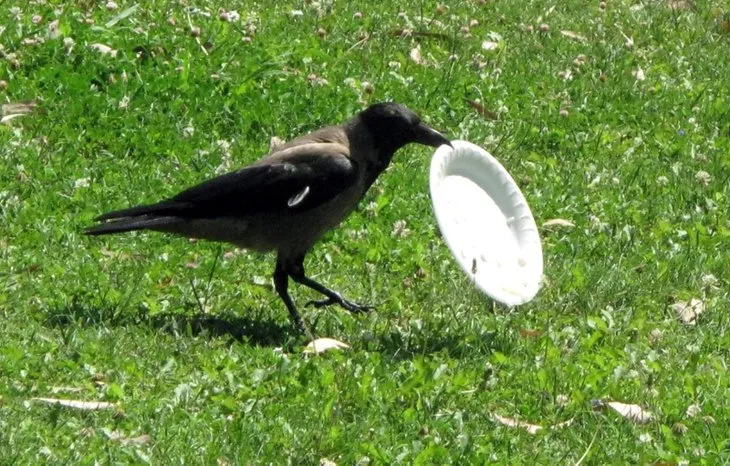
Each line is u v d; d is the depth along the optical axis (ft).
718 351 34.35
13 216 37.88
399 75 50.55
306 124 45.62
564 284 37.42
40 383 28.12
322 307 35.42
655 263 39.55
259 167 33.42
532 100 51.16
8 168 40.27
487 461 26.58
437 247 39.29
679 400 30.09
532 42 57.06
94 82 45.96
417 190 42.57
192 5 54.03
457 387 29.68
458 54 54.65
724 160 48.08
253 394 28.55
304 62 50.37
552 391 30.17
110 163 41.88
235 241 33.76
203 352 30.86
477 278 32.78
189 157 42.70
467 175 35.35
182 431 26.50
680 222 43.27
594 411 29.35
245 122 45.03
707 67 57.93
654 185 45.55
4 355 29.09
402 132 34.40
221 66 47.80
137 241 37.60
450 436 27.63
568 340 33.88
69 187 40.01
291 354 31.78
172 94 45.70
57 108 43.70
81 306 32.89
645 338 34.55
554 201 42.98
